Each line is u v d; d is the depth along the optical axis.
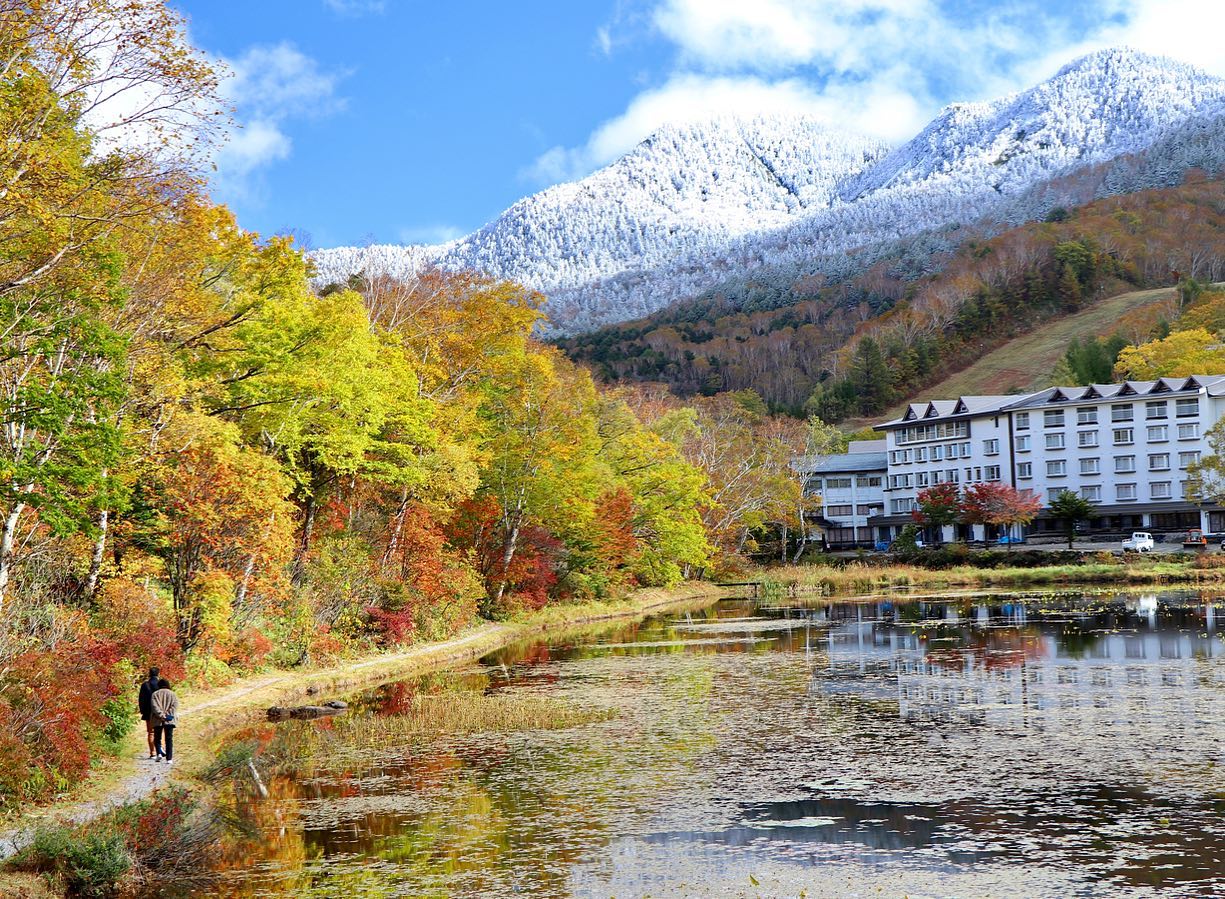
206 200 25.47
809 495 112.75
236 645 34.12
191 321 31.05
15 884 14.38
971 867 15.40
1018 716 26.28
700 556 80.62
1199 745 22.34
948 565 96.06
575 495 61.16
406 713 29.62
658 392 126.94
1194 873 14.90
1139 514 109.88
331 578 42.59
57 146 19.88
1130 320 196.25
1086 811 17.88
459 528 56.94
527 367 56.72
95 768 21.67
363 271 57.09
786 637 48.44
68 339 22.14
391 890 15.09
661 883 15.09
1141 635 43.09
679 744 24.36
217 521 31.19
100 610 27.55
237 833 18.08
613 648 46.59
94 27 19.30
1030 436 115.25
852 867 15.55
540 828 17.89
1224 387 106.50
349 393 38.25
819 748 23.42
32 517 24.84
